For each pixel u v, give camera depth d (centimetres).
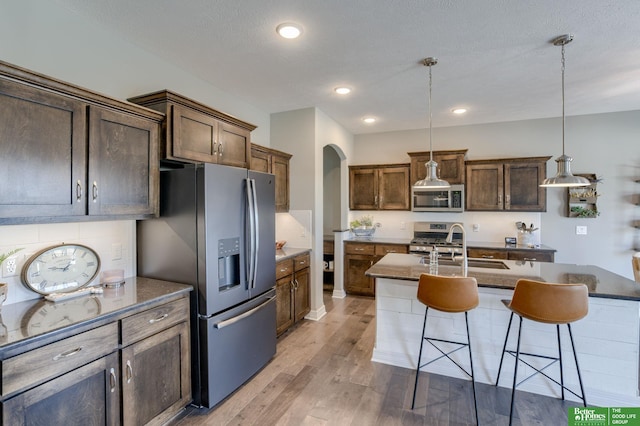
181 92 283
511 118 452
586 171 431
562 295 196
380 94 350
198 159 243
